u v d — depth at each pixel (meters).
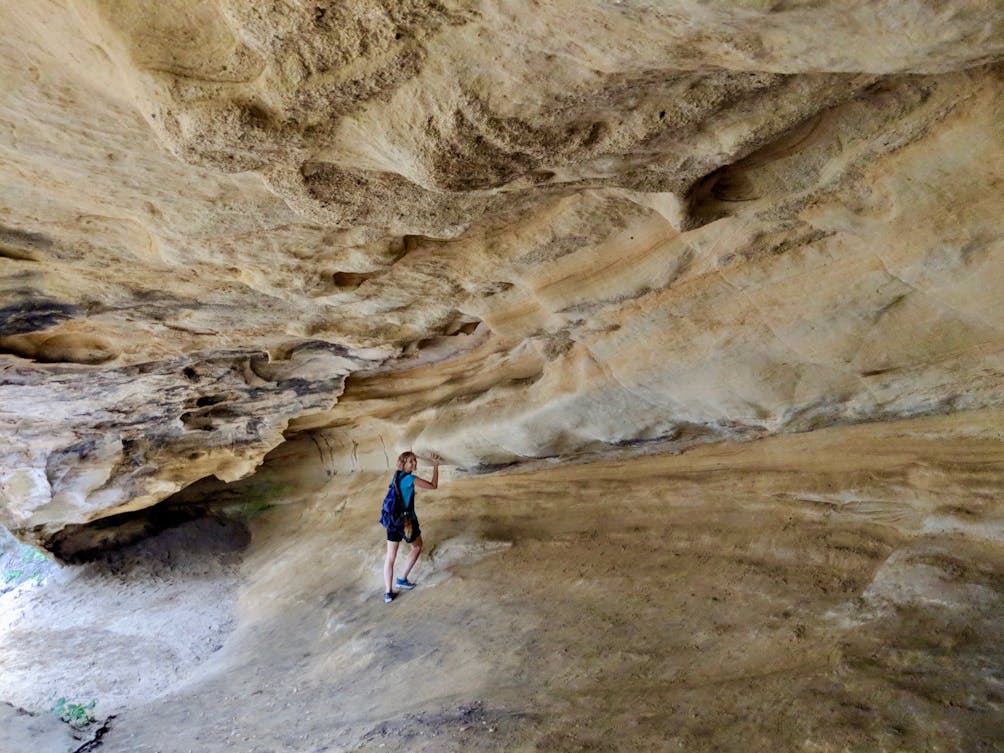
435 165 2.81
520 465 7.93
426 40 2.36
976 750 2.79
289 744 5.65
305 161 3.14
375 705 5.75
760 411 5.06
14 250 4.84
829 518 5.19
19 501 10.80
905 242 3.51
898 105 2.87
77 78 2.93
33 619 11.18
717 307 4.60
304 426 10.97
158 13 2.44
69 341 7.37
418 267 4.99
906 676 3.38
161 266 5.18
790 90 2.56
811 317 4.22
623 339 5.32
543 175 3.16
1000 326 3.71
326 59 2.47
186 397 9.02
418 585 7.74
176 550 12.46
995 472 4.37
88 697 8.45
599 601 5.85
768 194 3.50
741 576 5.22
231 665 8.34
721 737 3.51
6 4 2.56
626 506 7.00
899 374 4.36
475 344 7.69
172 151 2.99
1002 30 1.87
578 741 3.98
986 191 3.10
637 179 3.19
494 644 5.87
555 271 4.78
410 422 8.70
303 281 4.95
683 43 2.11
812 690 3.58
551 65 2.36
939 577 3.96
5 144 3.42
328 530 10.90
